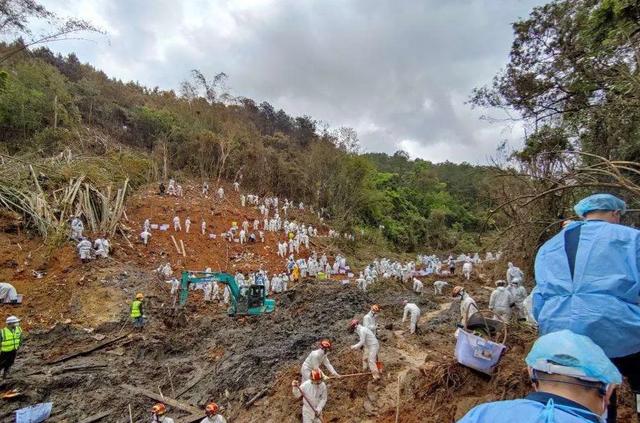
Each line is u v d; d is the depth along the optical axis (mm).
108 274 23234
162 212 35781
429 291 26859
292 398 10633
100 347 17266
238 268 31453
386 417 8711
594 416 1699
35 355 16203
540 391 1921
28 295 20750
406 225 59750
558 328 2854
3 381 13195
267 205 43062
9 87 37531
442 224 62938
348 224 47938
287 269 31812
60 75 53875
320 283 25703
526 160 12375
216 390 12984
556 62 12422
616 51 9883
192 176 46688
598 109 9734
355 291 22641
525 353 8266
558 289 2949
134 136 52781
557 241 3225
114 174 35219
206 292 24406
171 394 13352
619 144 8711
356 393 10094
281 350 14328
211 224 36406
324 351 9367
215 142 48469
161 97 67938
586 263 2895
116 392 13211
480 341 7820
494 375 7820
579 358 1866
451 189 82438
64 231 24828
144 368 15203
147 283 23797
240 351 15320
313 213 48031
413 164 100188
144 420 11797
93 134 47562
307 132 76625
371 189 56688
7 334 13273
